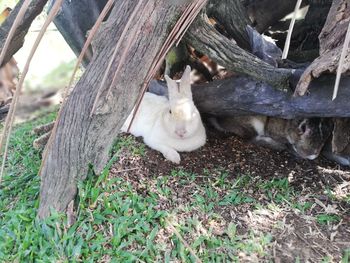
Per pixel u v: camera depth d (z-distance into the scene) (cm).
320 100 60
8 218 61
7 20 65
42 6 66
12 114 30
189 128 70
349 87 57
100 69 51
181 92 72
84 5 84
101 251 53
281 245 55
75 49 91
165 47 43
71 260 52
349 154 70
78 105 53
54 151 56
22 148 84
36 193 65
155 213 59
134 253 53
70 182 56
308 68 53
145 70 50
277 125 74
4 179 72
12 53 70
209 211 61
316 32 84
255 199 64
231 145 79
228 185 67
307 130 70
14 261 52
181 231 57
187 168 71
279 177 70
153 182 66
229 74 79
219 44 60
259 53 71
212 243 54
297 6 26
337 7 59
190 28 58
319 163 75
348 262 52
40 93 112
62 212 57
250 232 57
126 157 70
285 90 62
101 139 54
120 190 63
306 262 52
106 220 58
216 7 74
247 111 71
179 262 52
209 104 75
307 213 61
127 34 47
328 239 56
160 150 73
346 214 61
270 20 90
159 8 48
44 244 54
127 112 53
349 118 67
